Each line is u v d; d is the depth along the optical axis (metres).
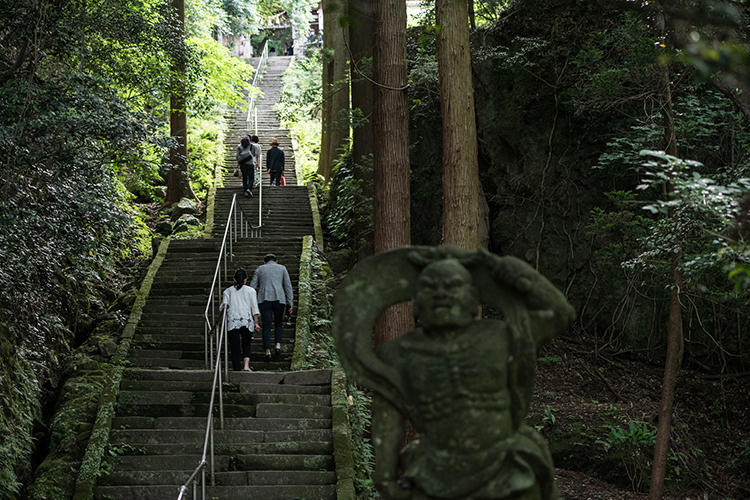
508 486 4.02
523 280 4.12
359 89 17.70
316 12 43.16
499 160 16.64
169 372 11.15
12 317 10.90
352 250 18.39
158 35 13.09
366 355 4.33
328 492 9.02
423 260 4.35
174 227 20.27
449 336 4.20
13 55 11.27
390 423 4.31
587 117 15.53
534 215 16.19
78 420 10.31
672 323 9.84
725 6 3.77
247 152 21.61
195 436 9.92
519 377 4.14
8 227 9.41
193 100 20.64
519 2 16.53
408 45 17.48
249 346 11.95
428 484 4.09
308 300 14.40
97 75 11.95
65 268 14.21
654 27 10.51
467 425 4.07
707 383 13.96
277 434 9.98
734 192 7.26
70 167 10.05
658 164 7.26
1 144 9.05
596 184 15.72
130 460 9.44
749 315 13.10
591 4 14.77
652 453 11.61
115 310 14.88
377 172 10.48
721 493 11.38
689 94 13.04
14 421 9.81
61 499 8.96
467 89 9.57
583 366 14.66
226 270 15.27
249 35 42.31
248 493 8.96
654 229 9.77
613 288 15.27
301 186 22.56
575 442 11.89
